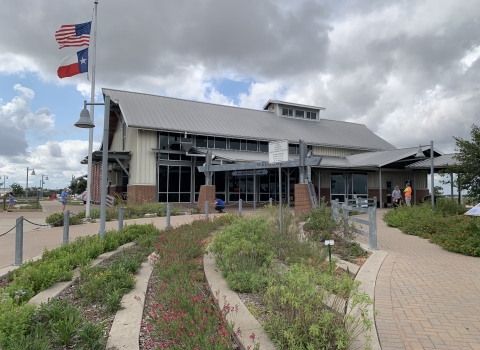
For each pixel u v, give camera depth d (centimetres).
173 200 2477
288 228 977
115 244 862
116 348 357
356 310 454
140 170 2361
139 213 1817
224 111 3181
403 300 509
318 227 1076
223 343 325
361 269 672
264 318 418
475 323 428
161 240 858
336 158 3097
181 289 478
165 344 363
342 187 3022
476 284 583
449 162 2388
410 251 856
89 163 1733
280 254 732
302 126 3441
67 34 1675
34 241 1045
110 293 505
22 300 474
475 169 1686
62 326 374
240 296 500
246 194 2827
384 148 3559
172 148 2492
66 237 852
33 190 7938
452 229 962
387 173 3173
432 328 415
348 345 343
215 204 2020
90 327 372
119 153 2444
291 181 2952
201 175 2625
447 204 1680
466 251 809
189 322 375
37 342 333
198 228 1075
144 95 2889
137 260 698
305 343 339
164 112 2662
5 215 2036
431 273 650
